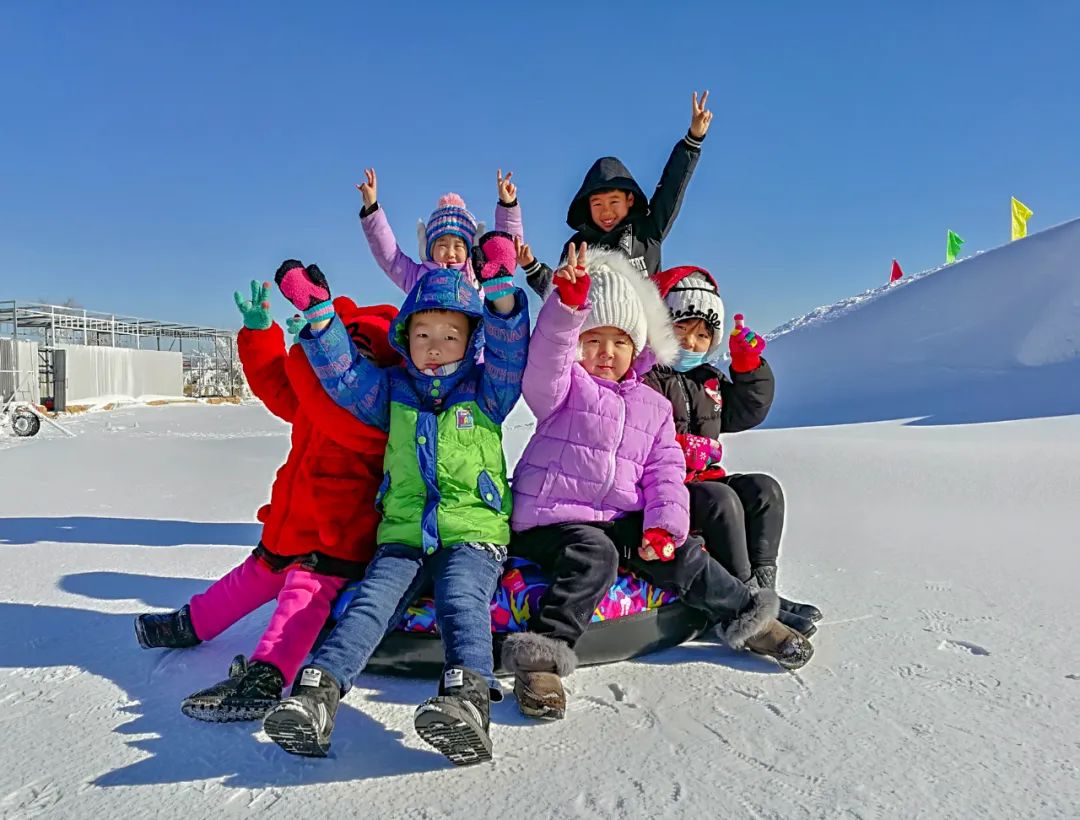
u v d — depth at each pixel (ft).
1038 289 52.37
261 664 6.46
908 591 9.73
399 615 6.84
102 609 9.36
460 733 5.32
